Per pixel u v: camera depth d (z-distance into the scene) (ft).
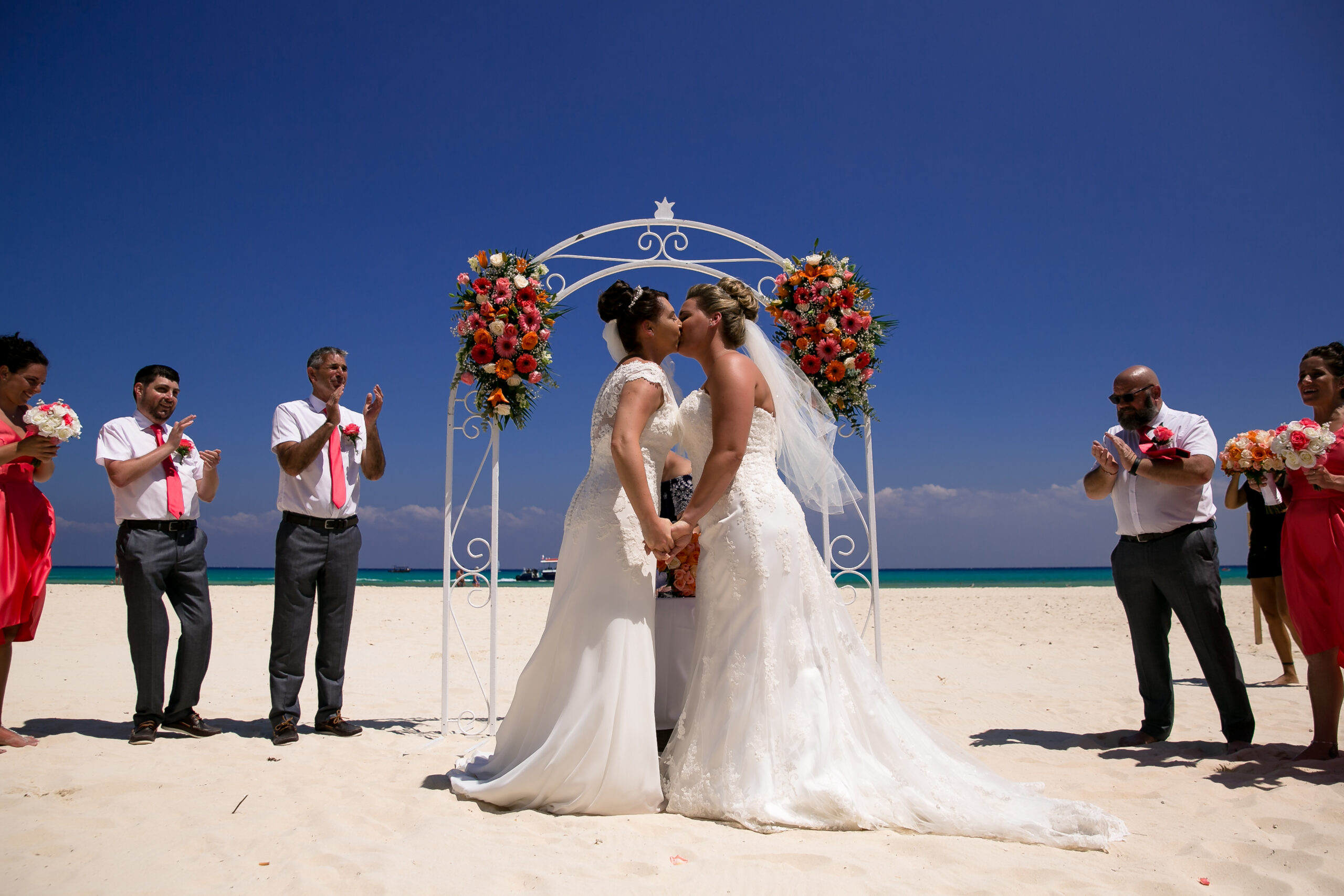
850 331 16.99
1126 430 14.96
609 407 11.18
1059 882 7.80
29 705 18.37
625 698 10.32
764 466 11.32
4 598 13.52
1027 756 13.96
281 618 15.30
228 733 15.62
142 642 14.60
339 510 15.87
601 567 10.84
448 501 16.71
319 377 15.97
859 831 9.25
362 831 9.41
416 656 30.48
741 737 10.08
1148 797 11.19
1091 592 86.58
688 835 9.10
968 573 350.43
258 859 8.40
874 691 11.00
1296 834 9.38
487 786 10.47
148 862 8.29
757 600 10.55
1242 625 40.57
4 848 8.75
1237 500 21.93
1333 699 12.65
